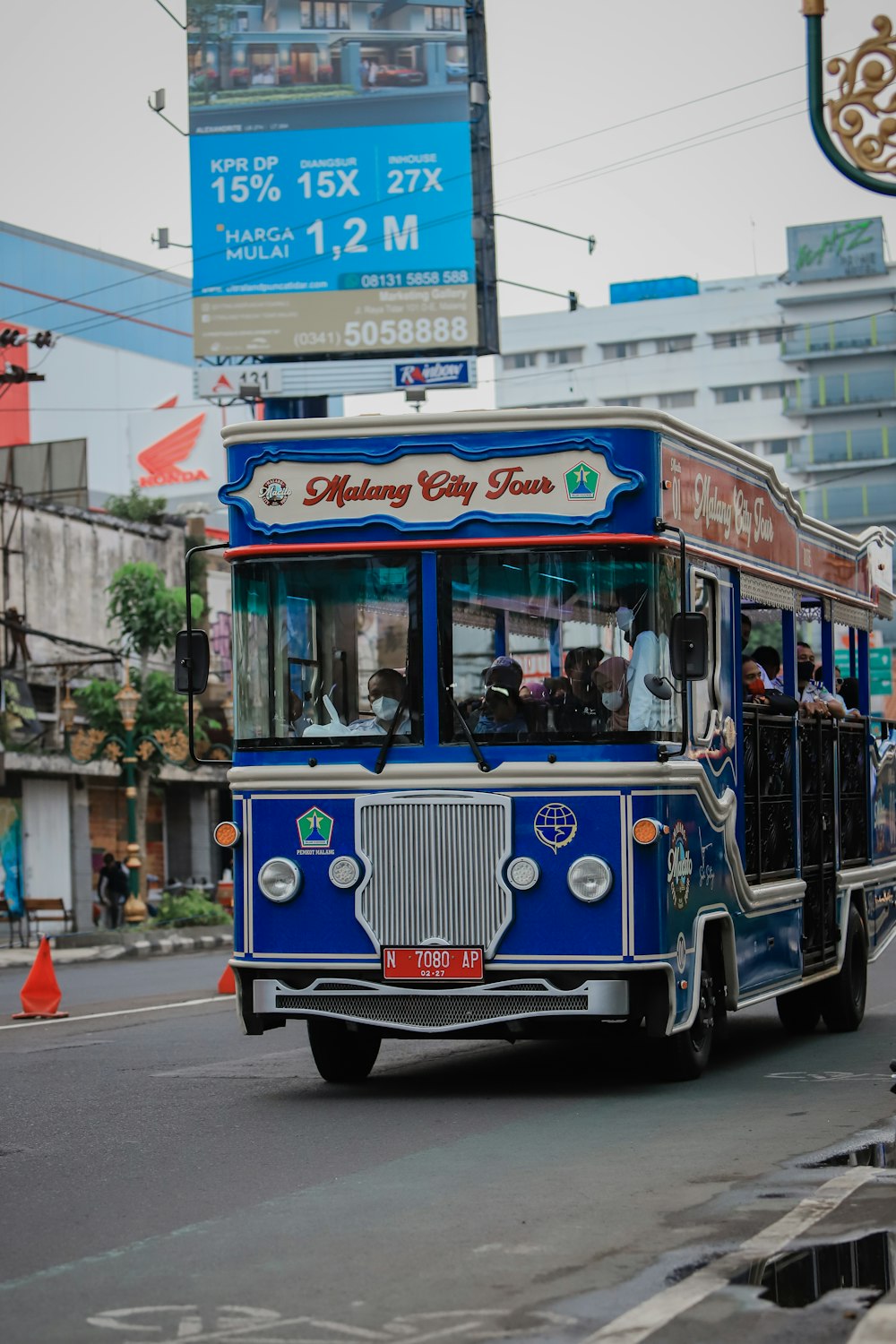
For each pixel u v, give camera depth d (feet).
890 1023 66.03
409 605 45.52
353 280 159.43
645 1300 24.81
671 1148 37.06
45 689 160.86
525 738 44.45
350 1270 27.25
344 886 45.11
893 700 84.89
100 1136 41.47
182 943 137.69
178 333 328.29
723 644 50.42
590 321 408.87
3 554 155.63
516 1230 29.50
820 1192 31.55
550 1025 44.73
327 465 46.19
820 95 38.24
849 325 391.45
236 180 160.04
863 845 66.69
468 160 158.71
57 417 297.33
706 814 47.85
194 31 160.15
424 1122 41.88
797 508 59.52
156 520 187.83
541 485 45.03
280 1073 52.44
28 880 155.02
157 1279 27.09
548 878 44.04
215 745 158.71
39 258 301.43
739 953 50.75
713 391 401.49
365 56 159.43
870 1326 22.90
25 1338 24.04
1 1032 68.39
